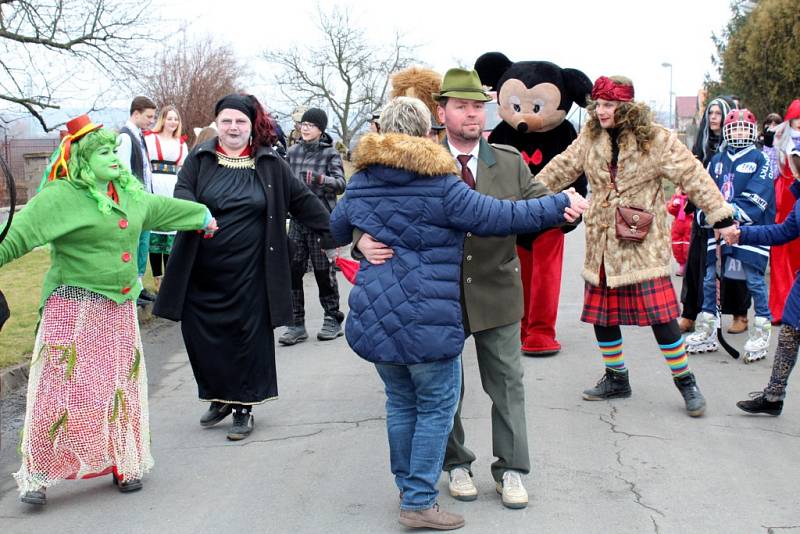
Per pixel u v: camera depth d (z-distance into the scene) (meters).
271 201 5.30
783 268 7.93
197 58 30.78
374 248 3.76
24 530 4.08
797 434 5.12
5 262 4.05
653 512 4.04
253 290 5.26
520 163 4.29
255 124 5.38
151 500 4.40
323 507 4.25
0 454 5.15
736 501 4.15
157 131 9.03
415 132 3.80
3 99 13.27
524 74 7.10
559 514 4.05
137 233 4.46
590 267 5.60
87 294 4.32
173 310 5.18
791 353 5.29
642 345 7.43
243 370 5.29
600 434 5.17
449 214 3.68
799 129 6.35
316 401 6.09
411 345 3.69
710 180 5.23
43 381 4.27
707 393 5.98
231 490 4.51
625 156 5.38
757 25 24.12
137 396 4.53
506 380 4.12
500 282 4.10
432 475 3.86
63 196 4.18
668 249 5.47
